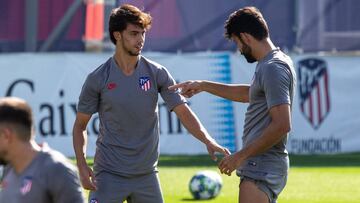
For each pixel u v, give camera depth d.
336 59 46.88
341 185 33.62
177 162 42.19
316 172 38.22
